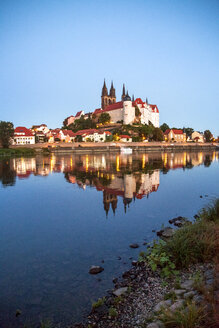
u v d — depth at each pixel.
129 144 134.50
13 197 20.05
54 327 5.43
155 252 8.55
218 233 8.77
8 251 9.66
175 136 176.50
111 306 6.07
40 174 34.34
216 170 38.34
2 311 6.07
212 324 4.53
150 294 6.43
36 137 146.25
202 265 7.46
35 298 6.55
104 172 36.19
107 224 12.92
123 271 7.89
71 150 108.12
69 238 11.01
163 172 36.00
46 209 16.27
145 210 15.57
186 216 14.10
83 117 197.25
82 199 19.05
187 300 5.48
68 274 7.78
